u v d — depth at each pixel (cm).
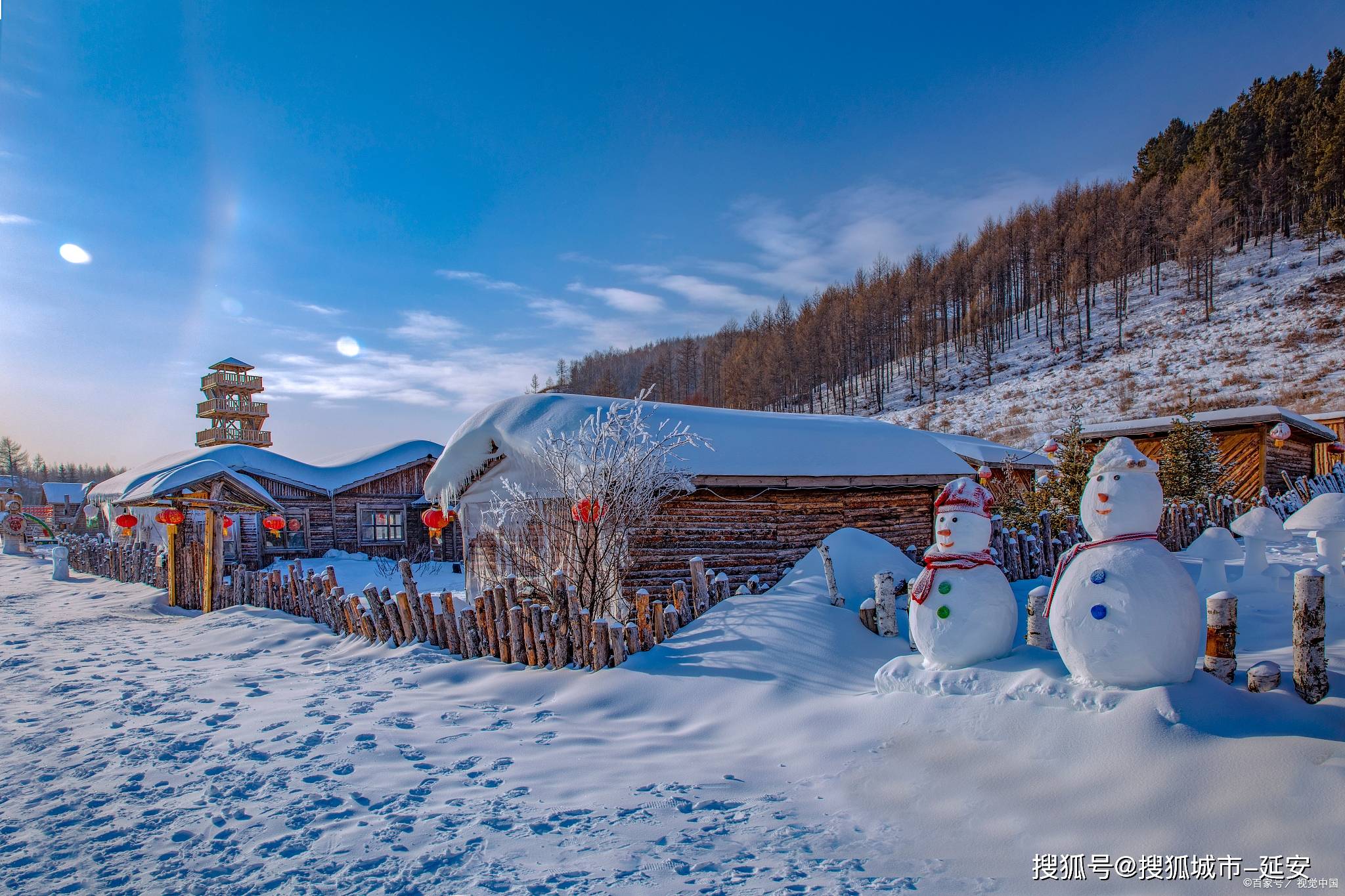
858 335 8212
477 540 1335
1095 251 7369
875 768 480
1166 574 464
